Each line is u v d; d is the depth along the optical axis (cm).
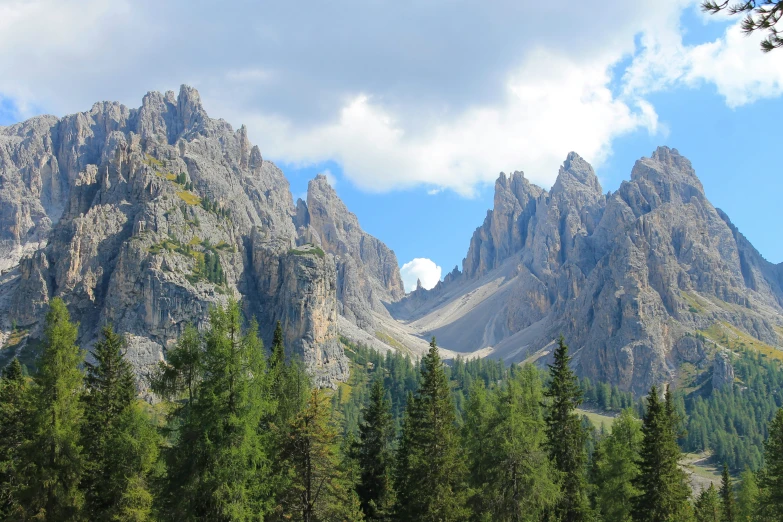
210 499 4938
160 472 6150
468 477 7331
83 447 6169
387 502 7906
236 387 5097
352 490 7525
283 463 5672
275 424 6138
